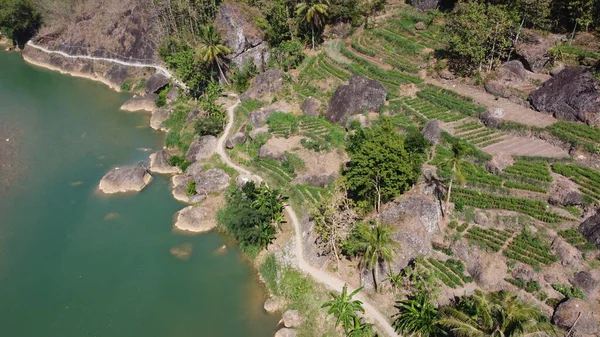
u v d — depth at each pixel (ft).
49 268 247.91
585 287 193.47
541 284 200.64
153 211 286.66
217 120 342.85
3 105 422.82
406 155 234.17
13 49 560.61
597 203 216.33
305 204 266.77
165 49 431.43
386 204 246.68
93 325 217.77
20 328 217.15
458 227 228.22
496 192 236.84
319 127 320.70
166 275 242.99
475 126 284.00
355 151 257.75
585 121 258.57
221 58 395.55
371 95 315.58
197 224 269.85
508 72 301.84
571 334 183.42
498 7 311.47
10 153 345.72
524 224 220.02
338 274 228.84
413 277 213.05
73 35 507.71
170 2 438.40
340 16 409.49
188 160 325.62
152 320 219.61
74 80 479.41
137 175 305.94
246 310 224.53
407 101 318.45
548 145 259.19
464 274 215.31
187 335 212.43
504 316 151.02
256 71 400.47
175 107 391.45
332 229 225.56
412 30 381.81
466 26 313.73
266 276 238.68
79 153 346.74
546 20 313.12
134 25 470.80
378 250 204.44
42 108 417.49
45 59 513.45
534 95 281.54
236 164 311.27
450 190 234.99
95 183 312.29
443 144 275.80
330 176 276.62
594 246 203.51
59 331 215.72
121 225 275.59
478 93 308.60
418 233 225.76
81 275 243.19
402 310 207.41
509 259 211.41
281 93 365.81
